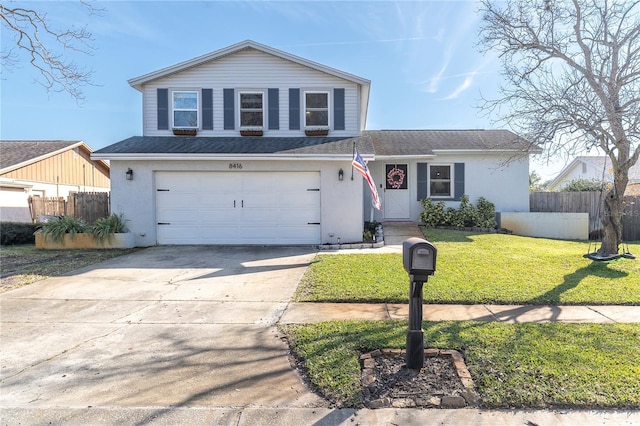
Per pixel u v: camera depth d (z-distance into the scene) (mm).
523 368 3004
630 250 9172
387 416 2498
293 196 10445
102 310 4840
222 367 3215
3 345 3709
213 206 10430
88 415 2533
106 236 9812
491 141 14242
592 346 3416
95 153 9758
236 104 11641
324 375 2994
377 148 13773
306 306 4926
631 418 2424
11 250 9852
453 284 5695
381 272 6637
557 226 12656
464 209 13109
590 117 6559
